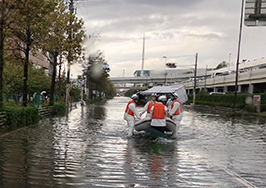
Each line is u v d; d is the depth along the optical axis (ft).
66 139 34.30
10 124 42.91
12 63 57.00
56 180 17.97
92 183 17.57
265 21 55.93
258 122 69.62
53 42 62.23
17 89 92.53
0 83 43.32
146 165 22.41
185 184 17.81
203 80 220.23
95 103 183.32
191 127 52.70
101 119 63.77
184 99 124.77
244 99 119.55
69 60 71.20
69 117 67.72
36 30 46.68
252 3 55.83
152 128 37.45
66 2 70.95
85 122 56.08
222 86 190.39
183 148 30.40
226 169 21.84
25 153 25.58
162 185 17.49
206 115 90.94
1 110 41.27
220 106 139.85
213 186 17.54
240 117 87.10
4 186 16.55
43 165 21.52
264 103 105.91
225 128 52.95
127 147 30.04
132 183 17.74
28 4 42.83
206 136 40.86
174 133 38.96
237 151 29.81
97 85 185.57
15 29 48.75
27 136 35.73
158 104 36.88
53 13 63.36
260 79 134.10
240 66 213.46
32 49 58.80
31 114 50.88
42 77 106.42
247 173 20.88
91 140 34.04
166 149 29.43
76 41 68.85
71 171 20.12
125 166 21.91
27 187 16.51
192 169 21.57
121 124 53.36
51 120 58.54
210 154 27.66
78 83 165.48
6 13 42.04
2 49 43.70
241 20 102.22
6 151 26.21
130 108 37.45
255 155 27.94
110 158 24.61
